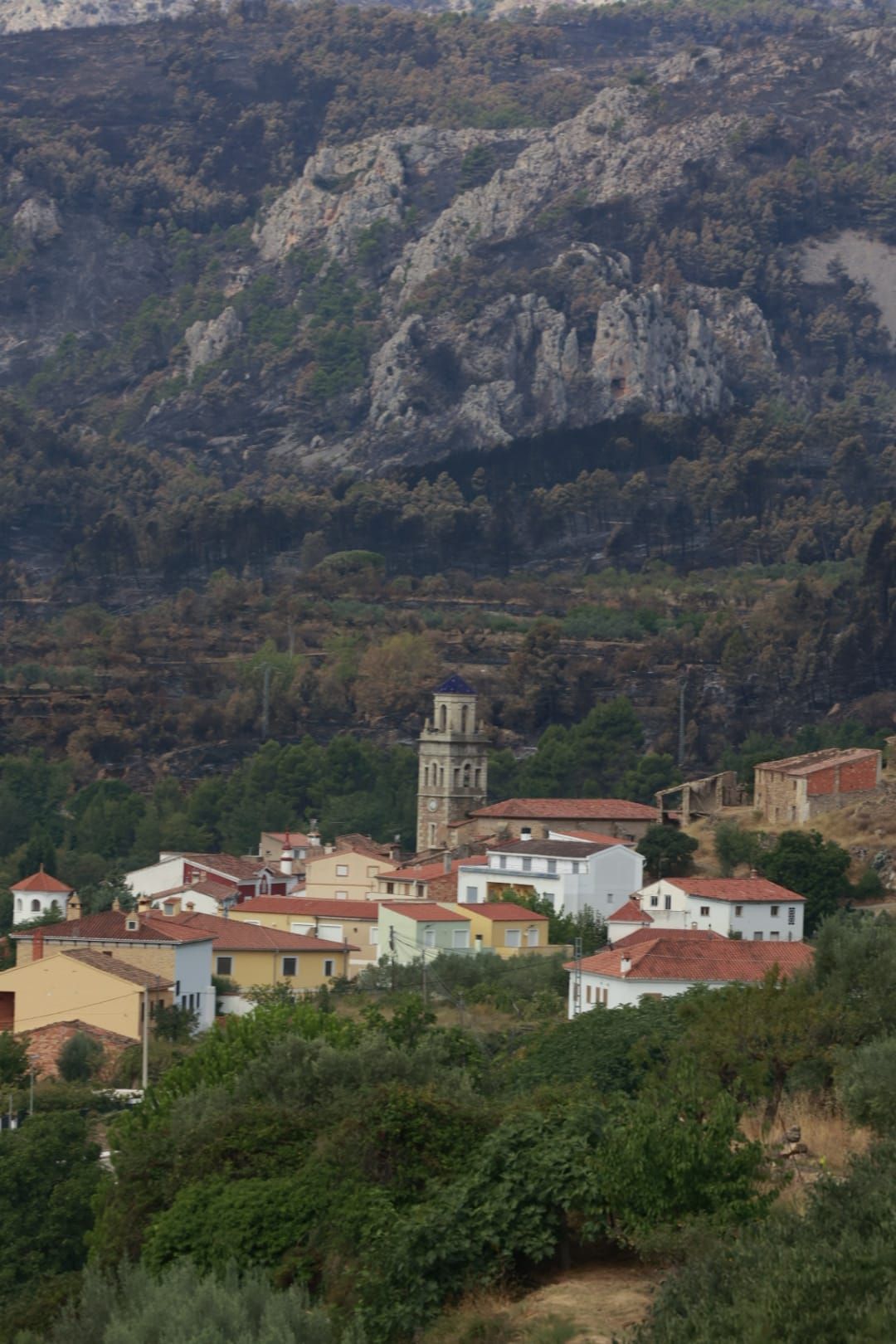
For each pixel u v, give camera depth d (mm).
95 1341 119125
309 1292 124938
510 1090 191500
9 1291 173125
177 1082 182125
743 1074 162750
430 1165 129625
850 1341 93250
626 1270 116438
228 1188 132375
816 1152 140250
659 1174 116812
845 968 183625
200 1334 108750
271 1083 155875
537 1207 117000
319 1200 128625
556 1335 105000
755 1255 103375
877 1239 100750
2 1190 183125
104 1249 140375
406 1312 113625
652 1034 193000
